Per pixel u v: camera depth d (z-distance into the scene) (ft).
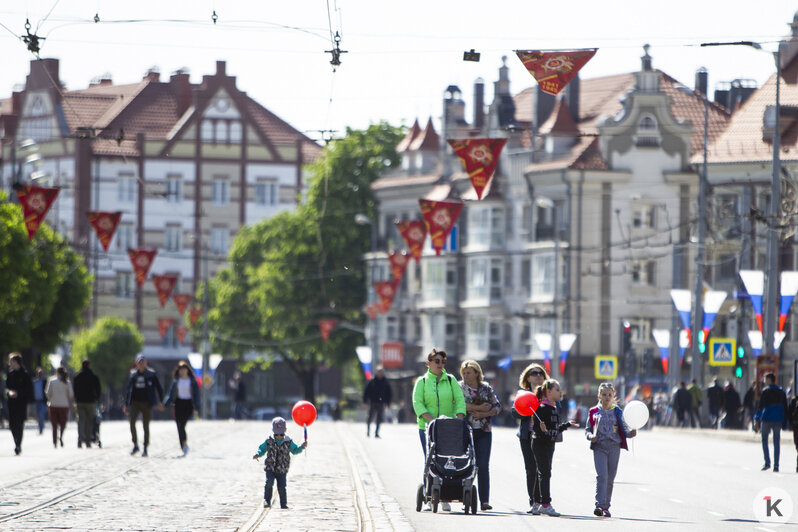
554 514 166.40
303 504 177.17
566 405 517.96
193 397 286.66
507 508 177.58
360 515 162.61
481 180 281.54
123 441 348.18
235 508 171.22
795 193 496.64
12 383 280.92
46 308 578.25
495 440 391.24
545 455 167.94
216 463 260.01
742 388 605.73
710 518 166.40
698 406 468.75
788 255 604.08
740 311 594.24
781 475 247.91
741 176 624.59
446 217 399.44
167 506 172.96
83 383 307.58
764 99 638.12
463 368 171.63
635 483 226.79
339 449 321.93
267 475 172.65
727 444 377.09
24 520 154.10
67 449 306.35
